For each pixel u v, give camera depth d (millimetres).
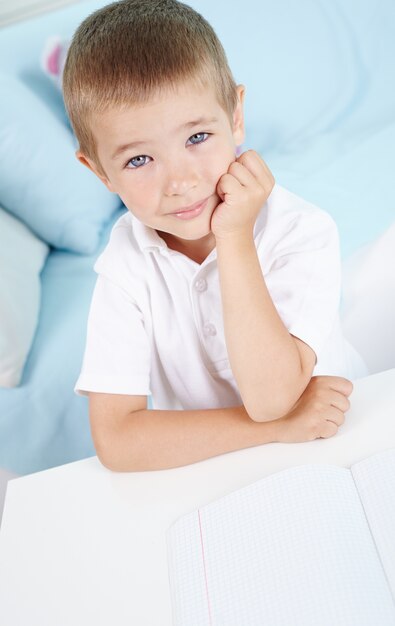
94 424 747
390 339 1263
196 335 805
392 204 1409
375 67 1713
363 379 728
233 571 537
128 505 646
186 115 604
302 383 700
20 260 1425
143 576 570
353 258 1331
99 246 1581
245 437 676
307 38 1708
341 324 1266
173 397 903
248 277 680
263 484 591
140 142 612
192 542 577
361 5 1691
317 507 554
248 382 686
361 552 517
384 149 1560
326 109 1730
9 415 1261
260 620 494
